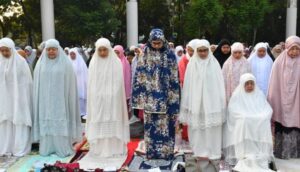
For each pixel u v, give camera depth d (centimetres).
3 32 2098
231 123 448
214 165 422
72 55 723
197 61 452
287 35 2470
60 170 401
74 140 511
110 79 456
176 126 496
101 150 472
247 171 405
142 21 2569
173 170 420
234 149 446
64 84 480
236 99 451
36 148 521
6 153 485
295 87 455
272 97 470
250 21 2131
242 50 493
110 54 459
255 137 428
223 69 499
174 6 2539
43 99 478
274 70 470
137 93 455
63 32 1714
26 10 1981
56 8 1652
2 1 1730
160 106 443
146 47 448
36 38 2166
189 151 488
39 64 483
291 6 2422
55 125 477
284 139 466
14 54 484
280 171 411
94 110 457
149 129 458
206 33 2322
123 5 2350
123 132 475
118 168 429
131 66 733
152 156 462
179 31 2489
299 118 459
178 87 453
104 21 1673
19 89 481
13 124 489
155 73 443
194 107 446
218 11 1955
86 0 1647
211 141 452
